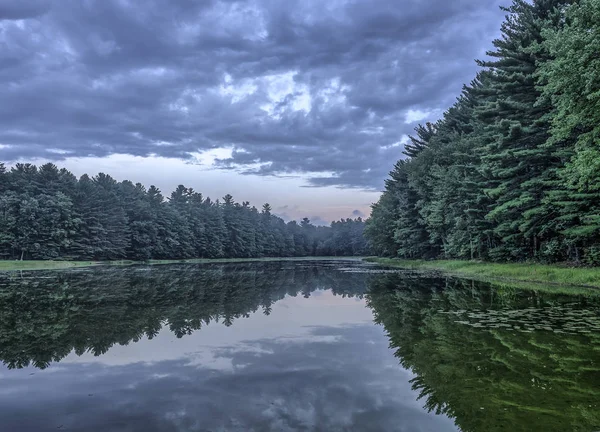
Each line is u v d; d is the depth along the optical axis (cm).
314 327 1102
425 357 763
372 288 2114
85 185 7550
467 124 4044
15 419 507
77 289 2205
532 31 2439
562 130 1596
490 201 3250
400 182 5528
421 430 462
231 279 2945
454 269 3306
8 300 1728
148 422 495
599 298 1465
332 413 516
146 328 1105
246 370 710
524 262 2886
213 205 11975
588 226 2072
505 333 930
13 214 6575
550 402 534
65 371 718
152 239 8600
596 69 1357
